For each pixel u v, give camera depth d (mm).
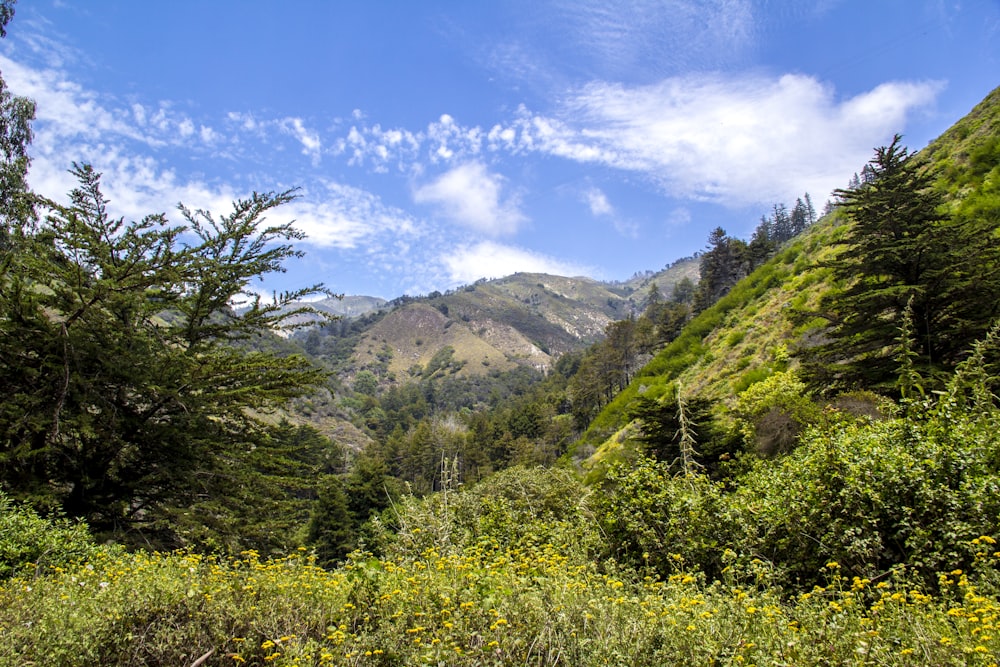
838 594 4109
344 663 3018
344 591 4020
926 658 2752
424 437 54031
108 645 3291
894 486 4848
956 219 17359
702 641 3053
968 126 25156
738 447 14531
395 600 3691
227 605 3697
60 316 10773
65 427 9805
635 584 4934
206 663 3461
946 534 4391
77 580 4242
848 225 29406
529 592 3732
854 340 13586
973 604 3256
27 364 10164
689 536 5824
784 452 12367
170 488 11492
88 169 11594
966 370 6242
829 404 12461
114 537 9867
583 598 3684
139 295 10594
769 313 28797
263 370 12695
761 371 23188
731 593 4223
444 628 3311
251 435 13000
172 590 3645
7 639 3037
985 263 11695
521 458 45250
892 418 6484
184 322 12930
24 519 6164
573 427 59125
